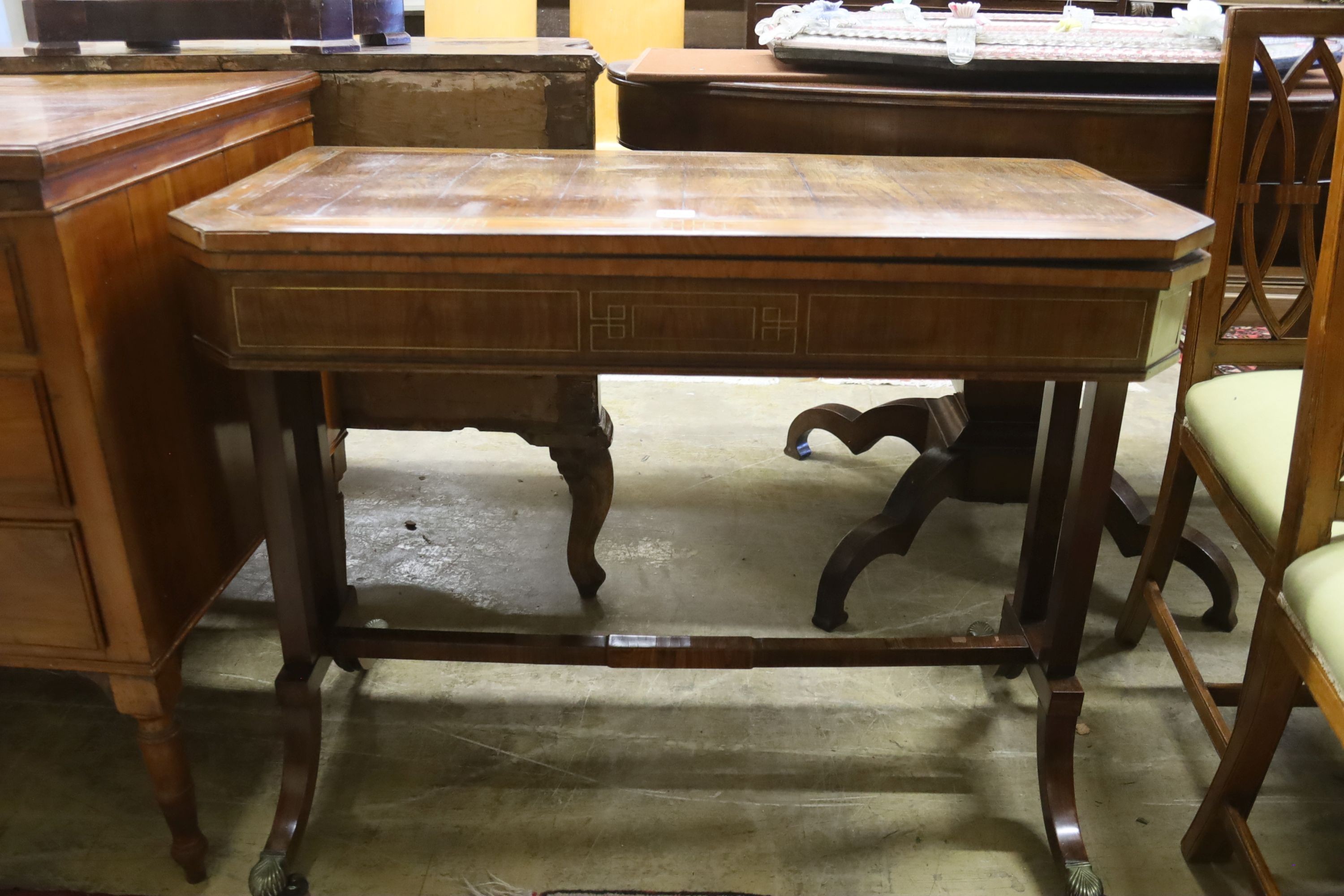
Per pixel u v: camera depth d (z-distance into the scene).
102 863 1.29
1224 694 1.44
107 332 1.07
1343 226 0.94
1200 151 1.58
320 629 1.38
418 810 1.38
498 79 1.56
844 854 1.32
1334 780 1.44
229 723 1.54
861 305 0.99
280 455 1.20
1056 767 1.33
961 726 1.56
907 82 1.71
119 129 1.05
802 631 1.78
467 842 1.33
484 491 2.26
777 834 1.35
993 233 0.96
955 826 1.37
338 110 1.60
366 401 1.68
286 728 1.32
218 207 1.04
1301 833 1.35
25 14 1.60
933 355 1.01
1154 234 0.96
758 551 2.04
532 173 1.25
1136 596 1.68
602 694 1.62
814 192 1.15
